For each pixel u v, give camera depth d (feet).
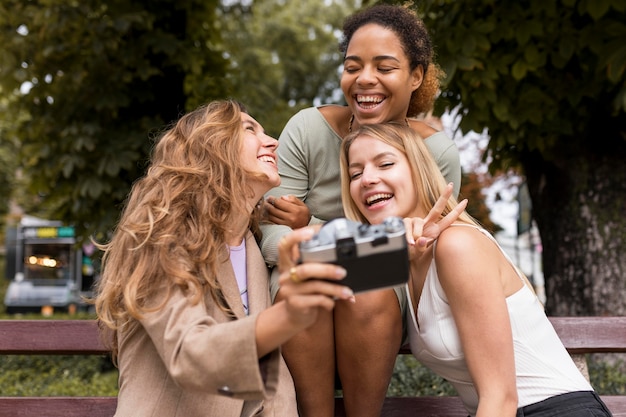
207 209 5.89
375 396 6.68
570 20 12.82
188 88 19.08
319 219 7.87
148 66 18.40
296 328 4.61
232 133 6.32
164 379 5.57
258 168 6.43
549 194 14.46
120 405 5.60
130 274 5.54
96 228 18.67
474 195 29.09
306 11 50.52
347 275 4.41
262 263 6.50
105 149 18.04
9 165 58.39
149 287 5.36
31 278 59.16
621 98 11.62
